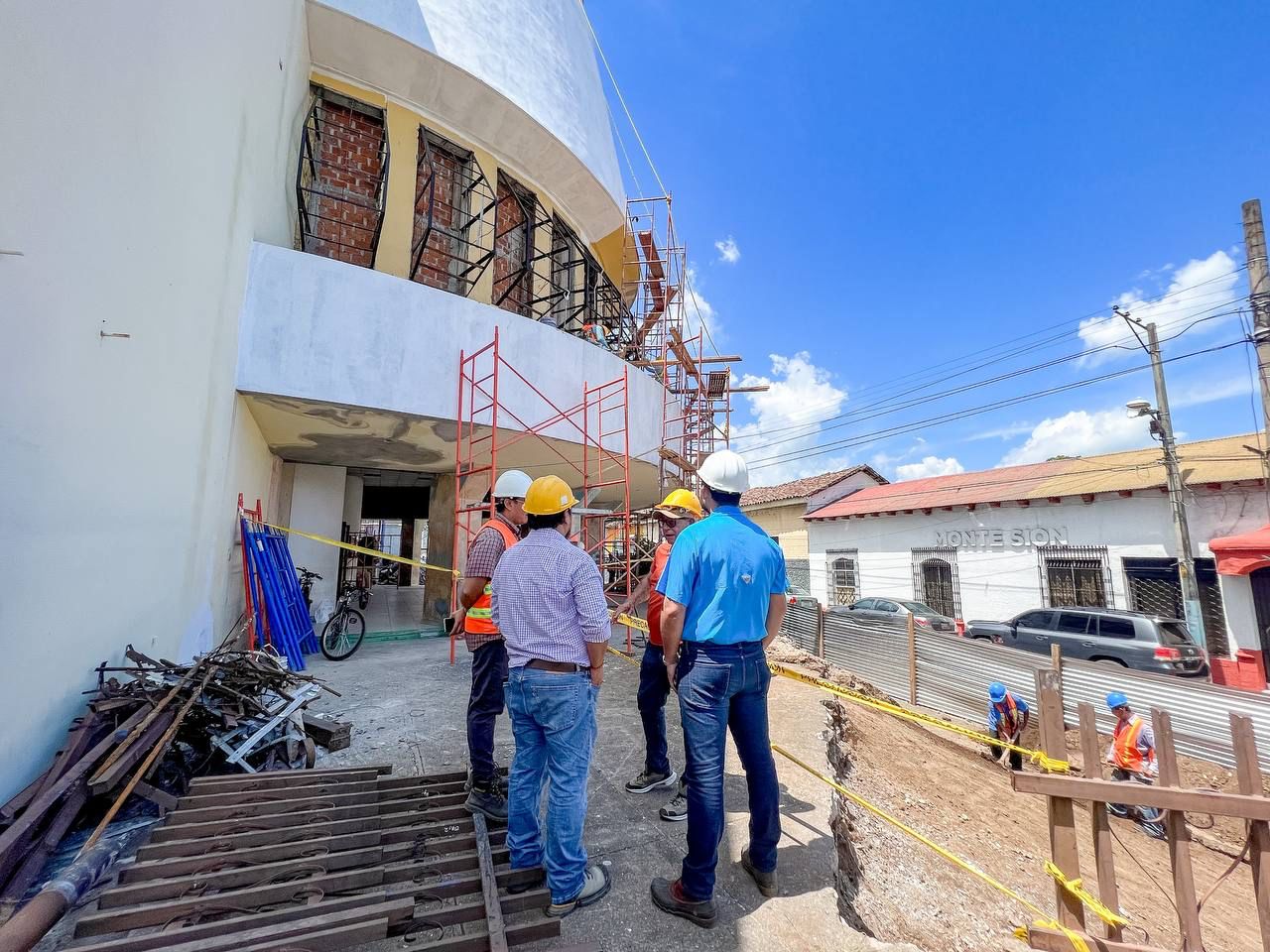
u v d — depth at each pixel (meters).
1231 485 11.37
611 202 10.97
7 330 2.09
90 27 2.54
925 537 17.34
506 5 8.81
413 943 1.93
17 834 1.95
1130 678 7.36
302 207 6.91
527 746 2.35
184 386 3.82
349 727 3.89
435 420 6.39
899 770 5.63
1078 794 2.72
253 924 1.89
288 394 5.42
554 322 9.15
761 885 2.44
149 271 3.21
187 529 4.04
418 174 8.24
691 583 2.38
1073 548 13.71
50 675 2.45
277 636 5.88
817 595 21.50
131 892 2.00
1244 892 5.32
